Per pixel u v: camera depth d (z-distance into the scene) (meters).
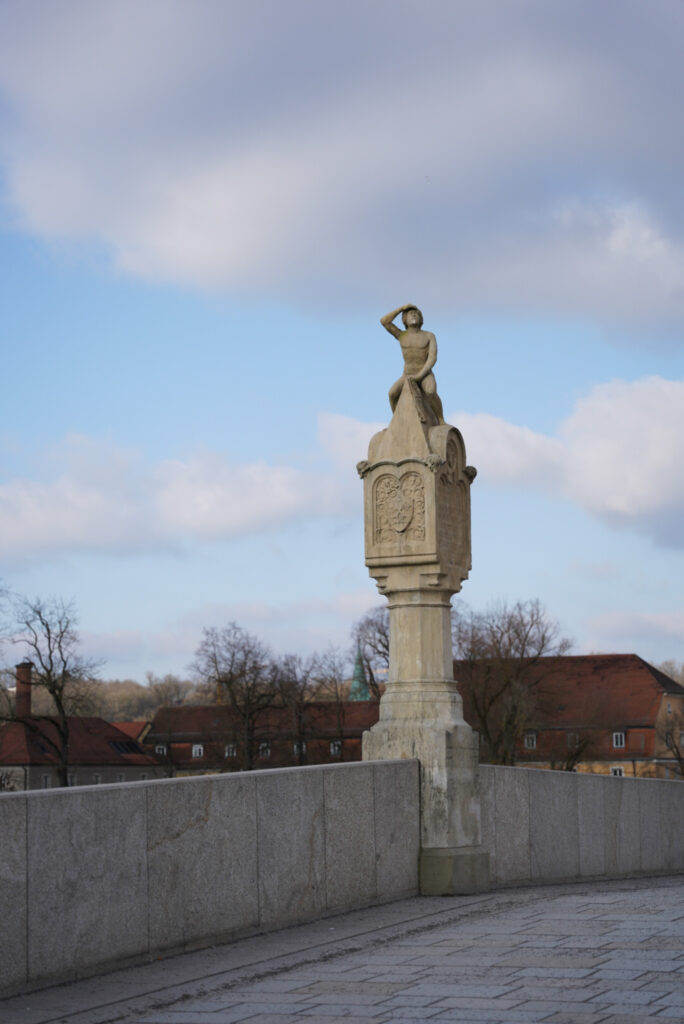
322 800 12.48
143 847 10.25
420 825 14.00
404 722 14.20
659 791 20.95
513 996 8.30
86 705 71.00
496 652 78.56
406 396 14.62
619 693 110.75
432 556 14.16
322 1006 8.38
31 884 9.16
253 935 11.38
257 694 87.44
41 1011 8.48
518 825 15.80
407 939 10.88
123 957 9.95
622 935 10.24
